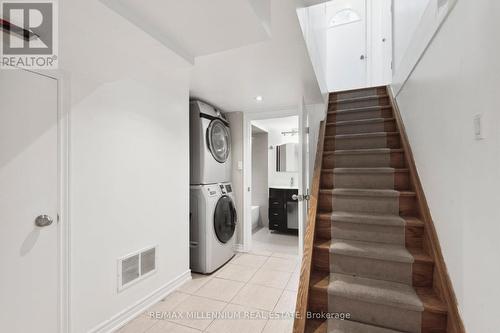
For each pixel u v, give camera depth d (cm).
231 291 227
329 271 171
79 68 140
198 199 271
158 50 116
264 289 231
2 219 116
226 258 297
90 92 156
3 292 116
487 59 93
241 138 339
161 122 215
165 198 220
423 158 176
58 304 137
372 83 419
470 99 107
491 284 91
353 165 241
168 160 224
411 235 169
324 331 137
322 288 149
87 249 153
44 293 131
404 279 153
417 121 190
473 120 104
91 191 156
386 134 248
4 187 117
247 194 341
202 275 263
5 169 117
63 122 141
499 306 86
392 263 156
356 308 144
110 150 169
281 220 444
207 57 176
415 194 184
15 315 120
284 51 168
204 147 274
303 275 155
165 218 219
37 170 129
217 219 279
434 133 153
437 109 147
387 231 175
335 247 169
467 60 110
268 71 203
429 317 129
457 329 114
